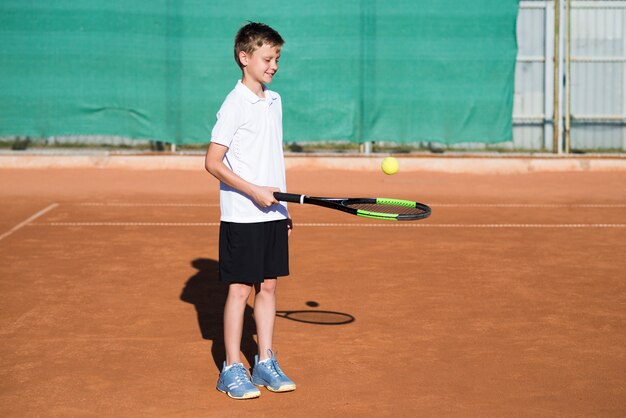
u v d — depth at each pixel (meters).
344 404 5.38
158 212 13.44
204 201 14.72
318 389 5.65
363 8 18.77
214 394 5.57
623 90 22.33
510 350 6.50
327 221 12.55
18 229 11.87
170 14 18.73
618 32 22.28
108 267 9.42
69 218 12.80
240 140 5.49
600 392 5.61
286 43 18.77
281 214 5.55
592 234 11.64
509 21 18.94
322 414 5.21
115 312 7.58
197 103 18.97
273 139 5.59
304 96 18.91
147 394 5.57
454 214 13.44
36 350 6.50
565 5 20.42
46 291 8.34
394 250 10.38
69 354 6.41
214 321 7.29
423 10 18.83
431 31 18.89
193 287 8.51
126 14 18.67
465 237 11.32
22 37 18.70
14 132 18.91
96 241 10.97
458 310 7.66
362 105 18.97
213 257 9.98
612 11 22.23
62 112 18.88
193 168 18.94
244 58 5.43
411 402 5.41
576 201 15.09
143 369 6.06
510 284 8.66
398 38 18.88
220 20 18.77
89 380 5.84
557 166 19.19
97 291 8.34
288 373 5.96
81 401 5.45
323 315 7.47
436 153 20.52
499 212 13.70
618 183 17.48
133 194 15.52
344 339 6.77
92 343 6.68
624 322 7.30
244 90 5.46
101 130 18.97
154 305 7.82
